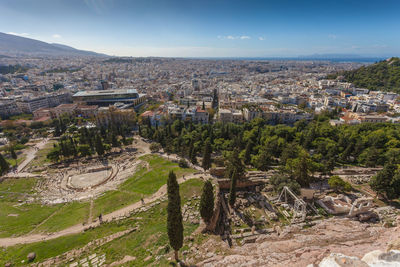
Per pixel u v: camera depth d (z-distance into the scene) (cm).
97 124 18500
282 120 18625
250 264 3925
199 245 5081
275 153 11944
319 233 5616
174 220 4062
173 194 3978
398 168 8769
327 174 9750
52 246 5366
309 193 7756
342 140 11869
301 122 16075
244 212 7281
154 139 15725
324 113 19362
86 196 8469
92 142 13850
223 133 14262
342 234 5228
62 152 12075
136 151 13900
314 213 7294
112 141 14012
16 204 7994
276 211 7438
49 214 7162
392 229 5288
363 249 4053
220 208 7475
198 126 16025
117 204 7469
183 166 10812
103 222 6359
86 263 4722
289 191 7462
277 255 4234
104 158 12781
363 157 10669
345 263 2538
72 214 7031
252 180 9056
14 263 4866
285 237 5559
